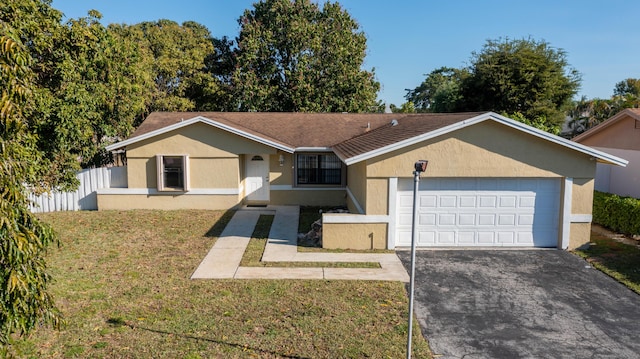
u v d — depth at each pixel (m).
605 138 19.66
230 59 36.88
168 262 11.38
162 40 34.00
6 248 4.49
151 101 31.23
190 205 18.08
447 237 12.83
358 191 14.57
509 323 8.24
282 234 14.32
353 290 9.62
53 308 5.43
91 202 18.27
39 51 13.49
